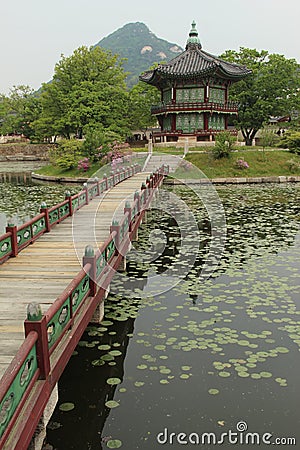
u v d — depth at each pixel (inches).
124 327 312.5
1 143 2970.0
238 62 1873.8
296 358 266.8
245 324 314.5
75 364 264.4
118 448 196.1
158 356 271.3
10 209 847.1
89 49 2011.6
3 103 3024.1
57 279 305.0
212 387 238.7
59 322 207.0
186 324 315.9
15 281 301.1
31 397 170.4
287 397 230.1
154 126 2287.2
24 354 160.1
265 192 1050.7
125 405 225.1
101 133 1471.5
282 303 351.9
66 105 1857.8
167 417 216.2
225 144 1379.2
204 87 1594.5
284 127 2149.4
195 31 1708.9
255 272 431.8
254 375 249.1
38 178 1508.4
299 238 568.4
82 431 207.3
